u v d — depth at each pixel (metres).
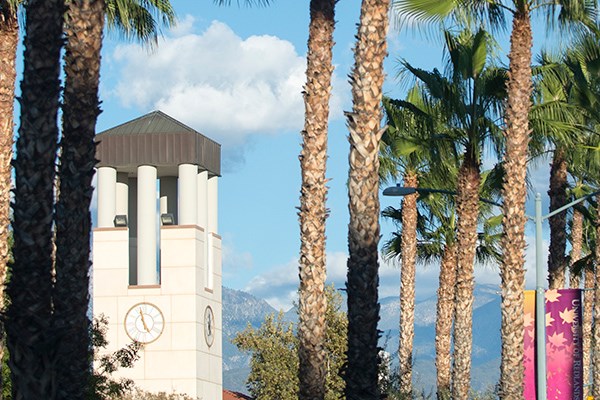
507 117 37.28
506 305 37.44
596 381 44.19
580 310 38.19
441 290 58.75
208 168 70.12
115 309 66.25
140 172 67.62
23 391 21.06
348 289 27.58
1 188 31.58
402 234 58.94
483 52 40.91
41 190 21.64
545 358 37.72
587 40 39.06
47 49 22.03
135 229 72.19
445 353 58.44
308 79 32.62
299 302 32.34
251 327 86.00
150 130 68.06
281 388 84.00
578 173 62.75
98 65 24.69
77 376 23.52
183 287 66.19
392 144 50.34
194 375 65.38
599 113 41.34
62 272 24.00
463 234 43.94
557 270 51.19
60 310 23.88
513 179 37.34
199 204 69.75
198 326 66.38
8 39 32.09
